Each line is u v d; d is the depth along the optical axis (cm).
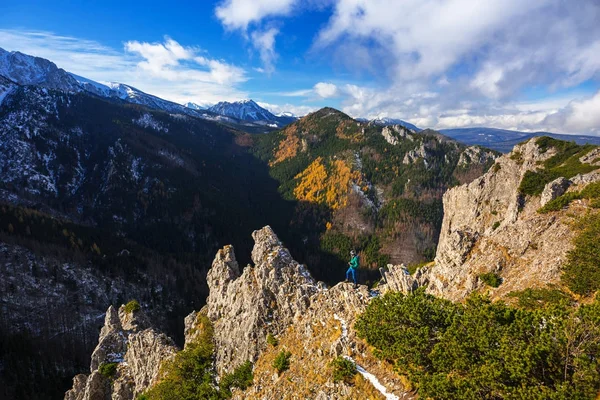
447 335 2678
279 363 3806
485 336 2478
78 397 6712
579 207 5419
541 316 2556
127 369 6494
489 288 4978
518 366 2159
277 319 4572
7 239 19462
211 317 6153
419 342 2730
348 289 3953
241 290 5378
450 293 5472
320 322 3928
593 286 3834
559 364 2203
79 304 18162
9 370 13525
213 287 6556
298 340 4003
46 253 19862
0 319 15525
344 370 3023
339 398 2903
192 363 5231
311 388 3198
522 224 5591
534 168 9756
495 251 5475
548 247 4969
